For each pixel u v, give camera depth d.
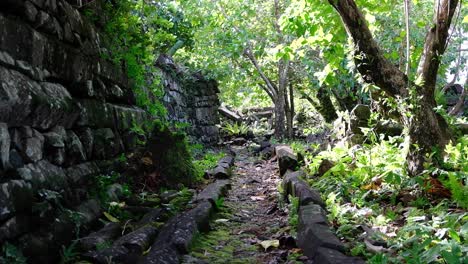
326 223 3.62
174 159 6.11
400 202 4.48
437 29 5.27
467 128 7.07
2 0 3.08
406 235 3.35
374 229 3.72
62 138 3.79
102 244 3.35
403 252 2.89
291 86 16.89
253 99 22.12
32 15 3.43
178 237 3.45
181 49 13.93
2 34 2.99
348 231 3.57
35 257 2.90
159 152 6.05
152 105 7.18
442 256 2.74
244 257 3.46
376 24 7.24
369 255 3.00
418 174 4.88
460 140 5.81
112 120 5.21
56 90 3.76
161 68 9.98
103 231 3.72
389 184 4.82
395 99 5.20
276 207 5.09
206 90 13.61
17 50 3.19
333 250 3.01
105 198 4.37
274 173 7.96
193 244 3.57
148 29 8.52
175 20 11.38
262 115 21.88
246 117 20.12
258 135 16.92
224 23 13.59
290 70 15.75
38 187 3.20
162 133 6.23
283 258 3.39
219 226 4.36
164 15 11.02
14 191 2.86
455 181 4.16
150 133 6.27
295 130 17.92
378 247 3.12
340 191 4.84
